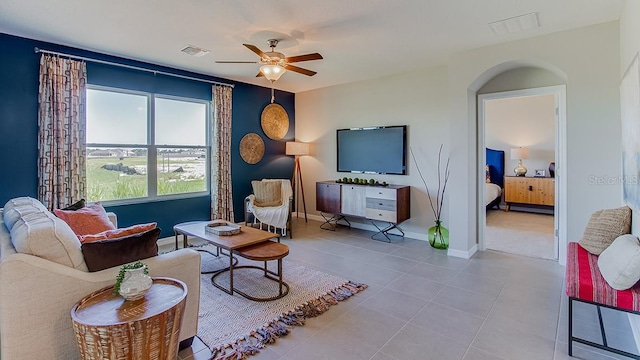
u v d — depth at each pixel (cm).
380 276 351
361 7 283
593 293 208
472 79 393
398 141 520
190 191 520
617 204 317
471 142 416
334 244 477
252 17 303
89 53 403
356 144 573
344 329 246
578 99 331
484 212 444
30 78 364
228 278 346
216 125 530
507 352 216
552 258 407
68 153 383
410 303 288
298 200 675
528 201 707
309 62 448
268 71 351
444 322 255
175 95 489
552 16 302
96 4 277
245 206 537
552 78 382
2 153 349
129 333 154
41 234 174
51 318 172
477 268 374
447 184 475
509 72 407
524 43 357
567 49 334
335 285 324
